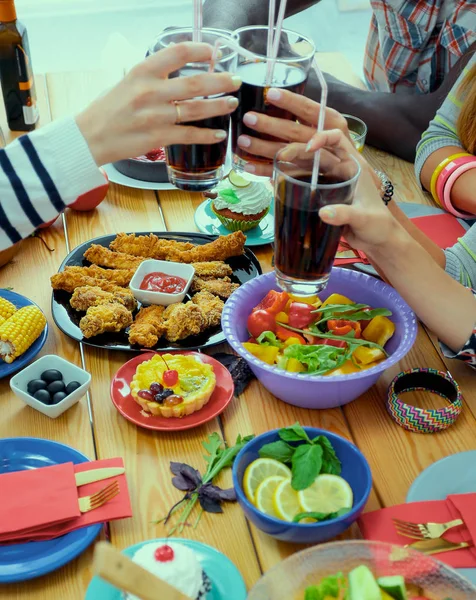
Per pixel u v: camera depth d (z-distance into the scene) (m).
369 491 1.05
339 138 1.06
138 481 1.15
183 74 1.08
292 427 1.13
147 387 1.28
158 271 1.55
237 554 1.05
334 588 0.89
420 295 1.33
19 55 1.95
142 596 0.71
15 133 2.06
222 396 1.30
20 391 1.26
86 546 1.03
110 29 3.91
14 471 1.15
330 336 1.32
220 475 1.17
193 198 1.86
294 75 1.12
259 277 1.42
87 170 1.07
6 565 1.00
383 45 2.34
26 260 1.63
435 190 1.84
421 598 0.91
